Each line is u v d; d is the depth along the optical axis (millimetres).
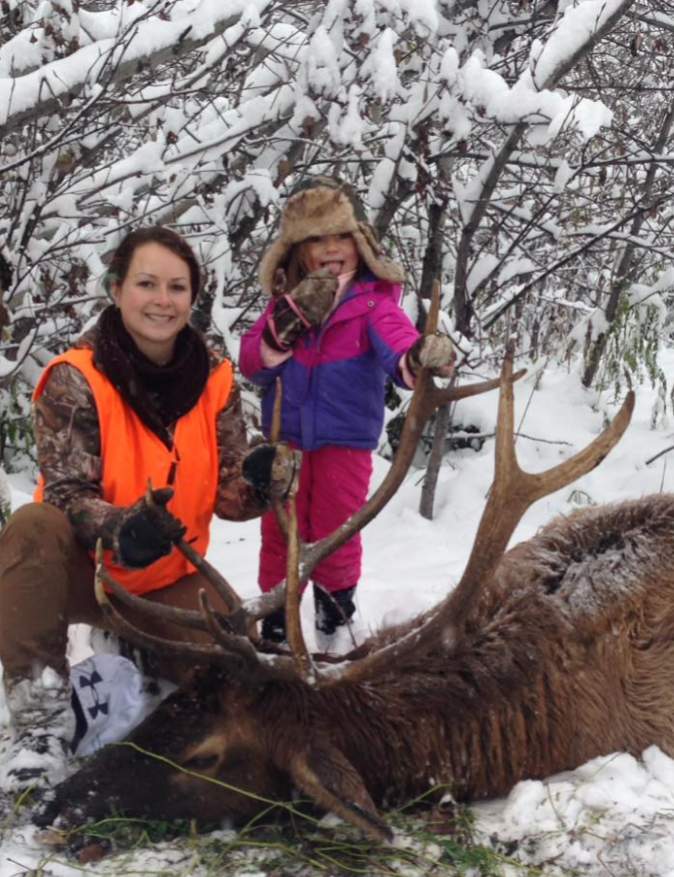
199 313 4988
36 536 3160
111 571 3361
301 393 4160
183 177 5875
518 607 3195
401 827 2934
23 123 5035
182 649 2824
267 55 6230
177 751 2824
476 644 3098
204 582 3551
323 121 5965
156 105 5562
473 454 7270
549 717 3133
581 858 2830
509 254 6359
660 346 8977
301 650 2758
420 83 5648
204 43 5398
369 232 4113
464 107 5480
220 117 5859
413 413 3113
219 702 2857
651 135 7641
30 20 5816
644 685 3297
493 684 3055
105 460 3297
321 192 4047
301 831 2883
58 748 3131
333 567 4207
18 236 5523
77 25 5094
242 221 6230
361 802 2662
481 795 3088
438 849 2848
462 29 6398
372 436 4207
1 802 2982
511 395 2803
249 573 5277
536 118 5430
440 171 5789
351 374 4117
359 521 3082
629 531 3498
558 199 6617
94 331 3365
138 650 3500
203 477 3461
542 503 6395
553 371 8930
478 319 6352
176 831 2846
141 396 3297
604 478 6793
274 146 6230
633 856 2822
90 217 5793
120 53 5164
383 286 4168
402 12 5547
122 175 5641
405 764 2955
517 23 6535
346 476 4180
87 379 3266
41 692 3160
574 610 3232
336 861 2783
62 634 3227
